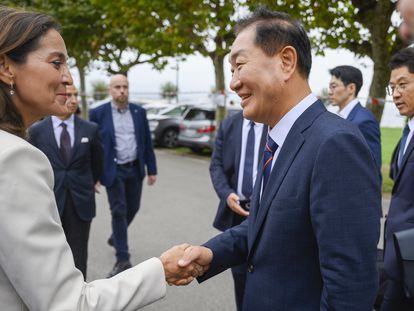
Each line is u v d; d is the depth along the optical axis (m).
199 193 8.04
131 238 5.39
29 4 13.03
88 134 3.67
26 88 1.31
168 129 15.16
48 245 1.19
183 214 6.54
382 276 2.43
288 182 1.47
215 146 3.40
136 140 4.75
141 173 4.80
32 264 1.16
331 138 1.39
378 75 8.12
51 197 1.23
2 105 1.28
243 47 1.53
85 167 3.63
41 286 1.17
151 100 23.61
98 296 1.27
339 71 4.05
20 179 1.16
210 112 13.23
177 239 5.36
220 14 9.76
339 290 1.36
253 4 7.27
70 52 16.19
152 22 10.99
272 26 1.49
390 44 8.09
